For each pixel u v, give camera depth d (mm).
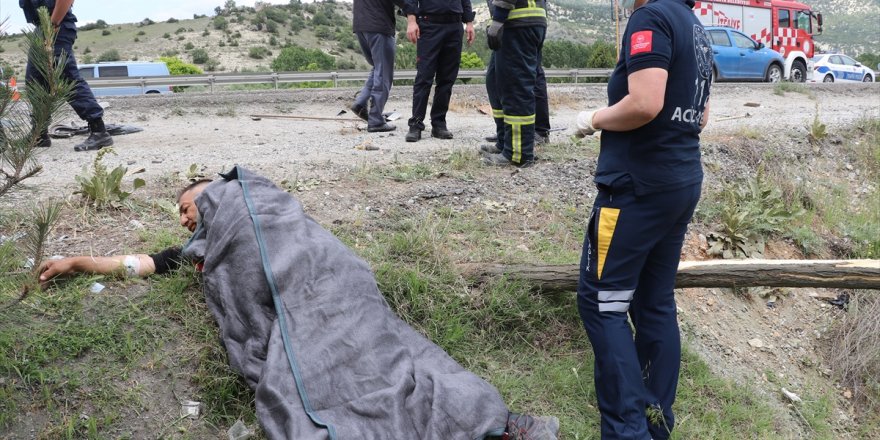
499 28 5801
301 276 3436
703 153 7695
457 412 3146
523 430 3295
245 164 6203
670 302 3584
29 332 3303
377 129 8781
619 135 3262
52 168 6250
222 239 3594
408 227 4863
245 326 3436
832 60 25812
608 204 3293
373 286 3590
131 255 3838
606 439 3348
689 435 3912
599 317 3371
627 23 3191
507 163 6359
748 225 6371
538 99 7078
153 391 3293
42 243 2977
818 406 4867
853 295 6066
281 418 3031
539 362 4047
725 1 22719
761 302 5871
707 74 3301
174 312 3635
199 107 11516
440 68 7703
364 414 3055
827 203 7906
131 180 5539
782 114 11914
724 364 4855
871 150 9477
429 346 3590
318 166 6117
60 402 3121
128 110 10891
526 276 4328
